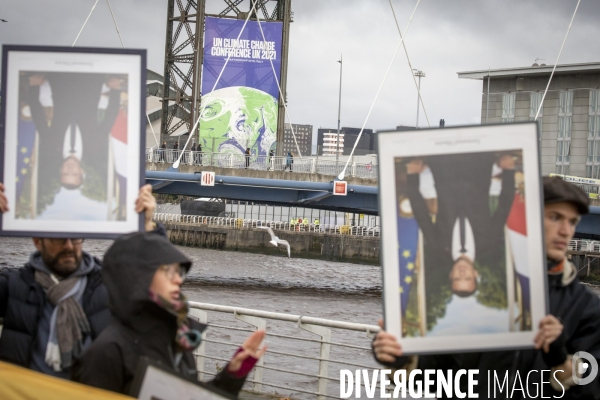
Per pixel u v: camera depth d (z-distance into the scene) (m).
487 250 4.23
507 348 4.21
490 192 4.23
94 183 4.73
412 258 4.23
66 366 4.79
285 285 44.94
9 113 4.74
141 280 3.86
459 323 4.21
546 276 4.21
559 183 4.47
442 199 4.23
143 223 4.73
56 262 4.88
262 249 80.31
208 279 44.94
